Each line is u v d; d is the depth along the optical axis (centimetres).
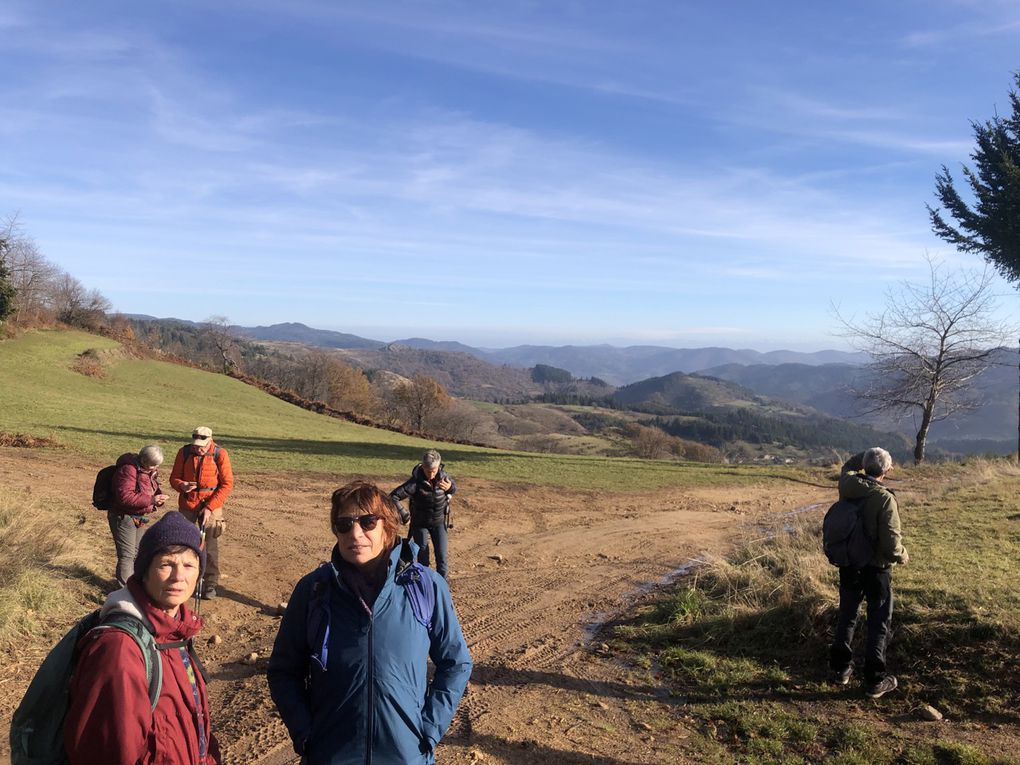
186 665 228
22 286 5184
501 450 3509
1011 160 2097
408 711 246
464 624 736
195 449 746
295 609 260
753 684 556
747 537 1218
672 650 633
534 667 612
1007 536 879
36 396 2995
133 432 2291
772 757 448
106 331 6250
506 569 991
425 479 791
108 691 193
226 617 721
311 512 1292
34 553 746
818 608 631
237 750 450
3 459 1491
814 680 556
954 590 635
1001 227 2181
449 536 1197
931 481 1905
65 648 205
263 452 2136
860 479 539
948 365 2520
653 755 453
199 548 229
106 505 685
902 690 522
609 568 1005
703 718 508
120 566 680
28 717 199
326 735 245
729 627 659
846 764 432
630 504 1655
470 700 536
